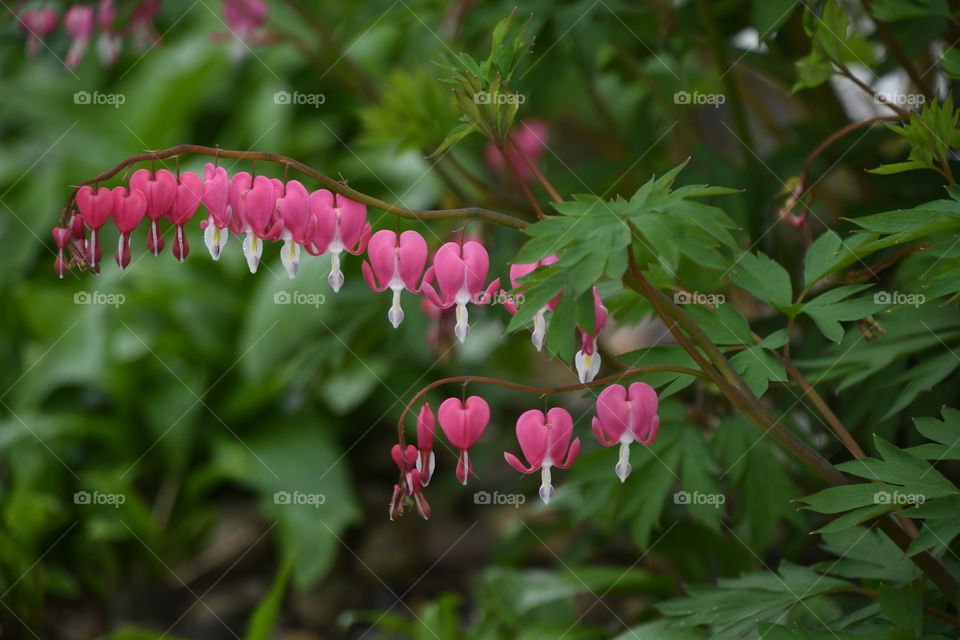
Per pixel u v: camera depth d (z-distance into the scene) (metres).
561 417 0.86
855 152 1.09
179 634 1.40
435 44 1.49
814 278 0.91
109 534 1.45
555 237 0.84
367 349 1.43
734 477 1.01
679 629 0.97
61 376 1.58
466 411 0.87
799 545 1.07
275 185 0.85
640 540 1.03
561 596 1.16
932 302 0.99
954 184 0.89
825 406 0.90
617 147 1.45
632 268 0.86
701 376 0.88
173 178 0.86
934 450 0.88
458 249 0.86
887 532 0.89
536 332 0.85
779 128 1.27
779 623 0.94
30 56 1.23
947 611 0.93
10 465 1.54
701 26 1.16
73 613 1.44
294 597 1.48
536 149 1.48
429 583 1.51
